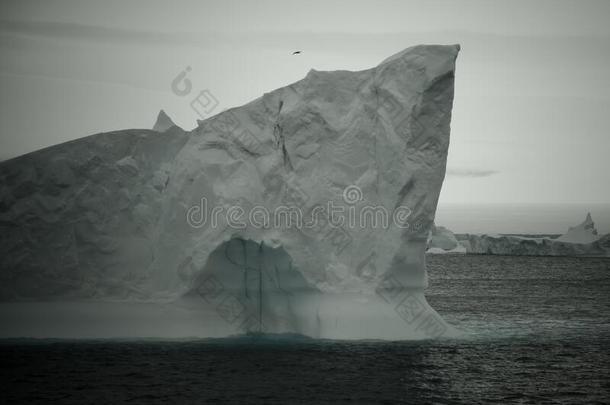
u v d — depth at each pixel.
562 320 117.81
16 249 88.44
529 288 182.88
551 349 87.88
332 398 64.62
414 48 85.75
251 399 64.19
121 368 73.62
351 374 71.69
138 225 91.50
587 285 191.75
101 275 89.38
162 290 87.62
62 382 69.31
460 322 113.94
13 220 88.62
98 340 85.38
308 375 71.19
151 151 94.69
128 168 92.25
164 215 87.88
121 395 65.50
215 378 70.25
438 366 75.94
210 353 78.81
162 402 63.56
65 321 86.81
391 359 77.25
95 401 64.00
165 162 94.62
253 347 81.25
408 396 65.88
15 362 75.94
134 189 92.25
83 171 90.88
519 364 79.19
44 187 90.00
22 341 85.06
